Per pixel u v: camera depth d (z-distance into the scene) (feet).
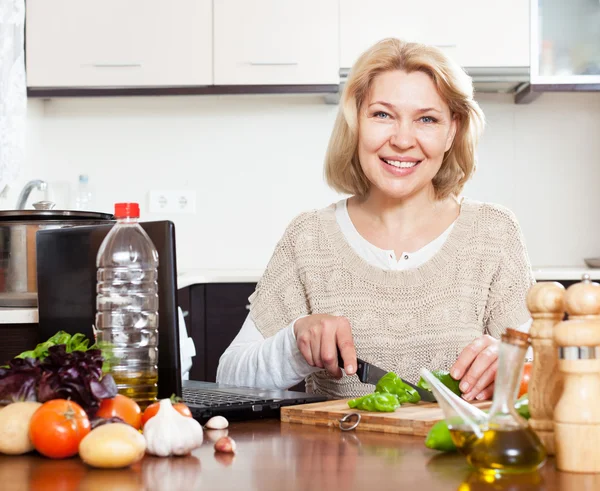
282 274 6.04
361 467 2.93
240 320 10.26
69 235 4.81
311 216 6.09
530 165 11.78
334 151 5.89
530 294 3.03
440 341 5.62
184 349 5.91
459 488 2.60
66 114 11.91
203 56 10.76
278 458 3.11
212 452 3.23
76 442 3.10
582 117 11.75
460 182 5.95
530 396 3.04
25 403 3.24
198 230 11.93
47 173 11.91
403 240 5.83
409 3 10.68
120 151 11.92
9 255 6.41
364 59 5.47
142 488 2.67
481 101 11.78
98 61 10.77
